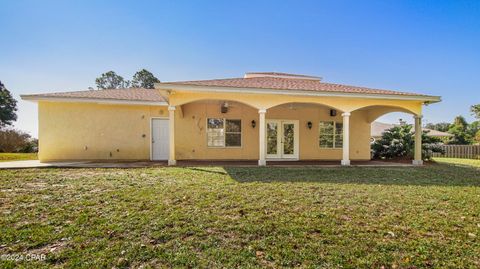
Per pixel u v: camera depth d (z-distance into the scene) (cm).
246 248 281
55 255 261
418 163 1130
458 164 1213
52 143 1127
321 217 382
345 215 394
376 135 2612
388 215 397
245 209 412
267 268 242
